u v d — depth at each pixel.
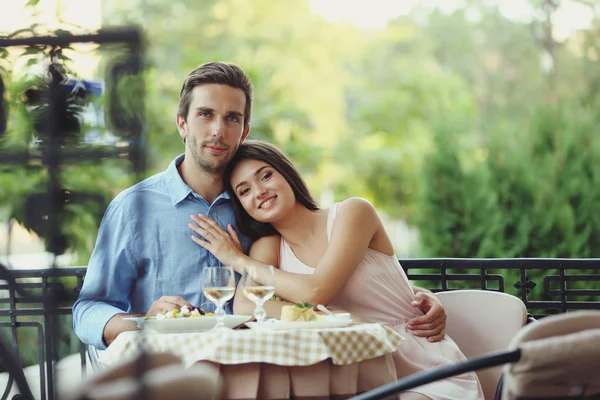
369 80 14.18
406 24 14.31
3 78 3.07
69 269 3.96
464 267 4.44
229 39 13.23
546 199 7.02
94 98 2.60
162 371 2.26
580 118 7.64
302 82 13.45
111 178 3.01
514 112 13.50
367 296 3.68
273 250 3.81
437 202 7.23
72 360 3.92
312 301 3.50
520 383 2.16
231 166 3.82
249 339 2.82
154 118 11.62
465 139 13.23
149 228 3.76
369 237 3.71
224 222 3.83
